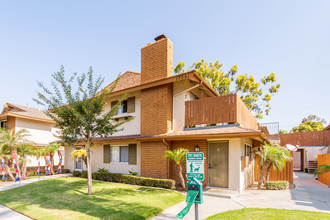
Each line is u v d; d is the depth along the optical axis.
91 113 8.82
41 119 21.86
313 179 15.74
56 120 8.85
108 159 14.91
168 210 6.82
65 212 6.50
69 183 11.90
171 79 11.69
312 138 25.14
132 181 11.67
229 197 8.52
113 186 10.88
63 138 8.99
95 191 9.58
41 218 6.10
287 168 12.66
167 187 10.38
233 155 10.09
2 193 10.16
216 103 11.26
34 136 21.66
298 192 9.70
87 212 6.43
